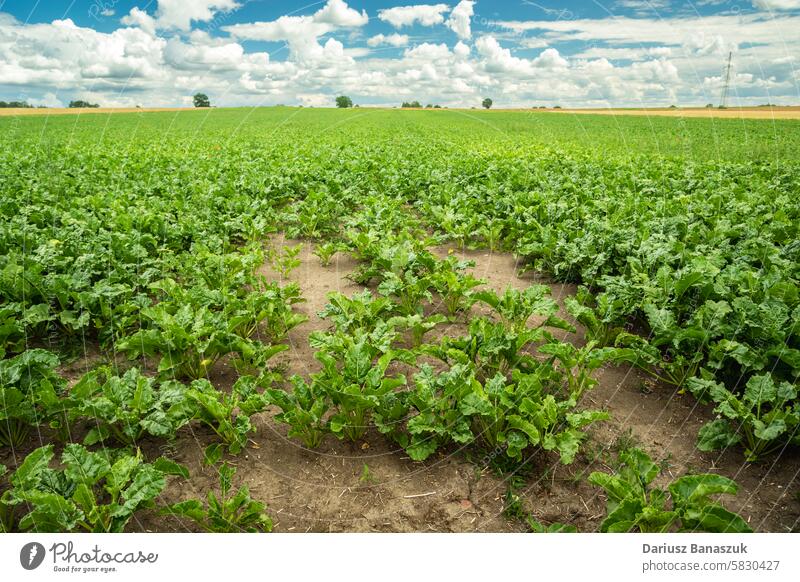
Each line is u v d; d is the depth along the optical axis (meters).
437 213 10.88
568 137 35.53
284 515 4.04
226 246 9.27
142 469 3.74
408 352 4.97
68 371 5.76
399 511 4.08
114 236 7.93
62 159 17.94
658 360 5.45
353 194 13.16
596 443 4.74
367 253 8.80
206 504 4.07
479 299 6.49
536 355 6.16
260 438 4.82
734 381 5.41
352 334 6.09
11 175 14.54
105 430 4.50
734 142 29.73
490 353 5.15
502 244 10.24
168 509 3.66
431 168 16.78
